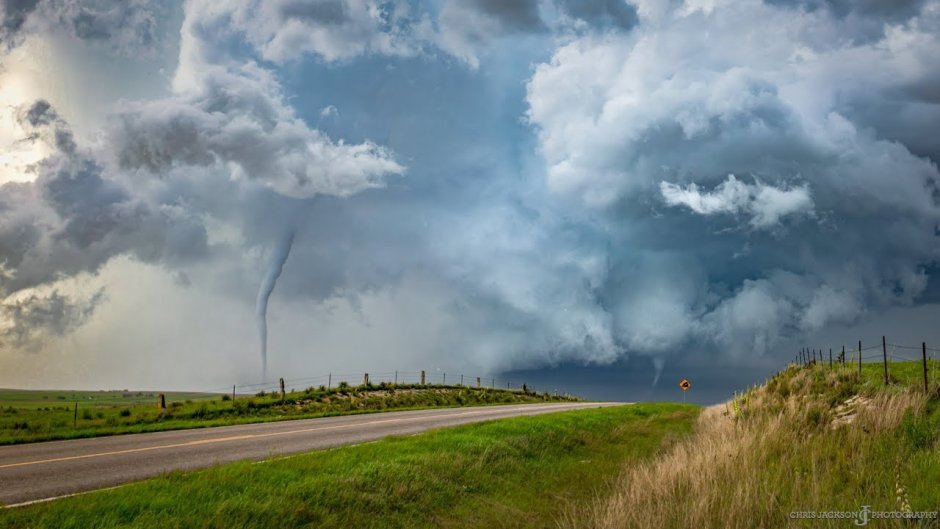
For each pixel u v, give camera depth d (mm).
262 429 21578
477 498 11133
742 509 7883
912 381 16719
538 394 64188
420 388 49594
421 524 9516
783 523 7641
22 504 8992
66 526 7402
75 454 14555
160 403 29281
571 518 9258
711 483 9406
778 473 9508
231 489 9586
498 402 50344
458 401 46469
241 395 35875
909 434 10750
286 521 8453
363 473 11266
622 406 41469
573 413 29297
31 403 120938
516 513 10164
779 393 19906
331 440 17812
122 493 8945
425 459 13055
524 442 16828
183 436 18906
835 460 10359
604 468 14359
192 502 8609
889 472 8984
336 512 9273
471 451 14766
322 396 38250
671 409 37156
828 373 20391
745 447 11305
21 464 12938
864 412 12586
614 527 7973
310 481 10328
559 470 14312
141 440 17734
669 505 8414
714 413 26266
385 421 25625
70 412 30047
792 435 12570
